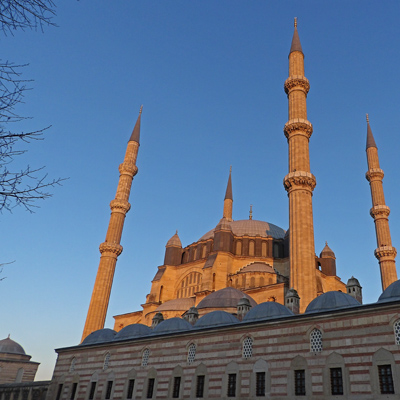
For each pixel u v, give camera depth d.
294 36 81.94
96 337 56.56
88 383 49.47
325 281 83.00
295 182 65.88
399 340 28.39
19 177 11.47
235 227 90.94
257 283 73.50
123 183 93.50
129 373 45.62
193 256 87.06
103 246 85.75
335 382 30.47
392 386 27.67
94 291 82.31
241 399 34.88
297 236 61.84
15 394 62.28
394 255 74.94
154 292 83.38
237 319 47.22
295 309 46.88
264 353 35.25
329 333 32.03
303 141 70.06
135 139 99.25
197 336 41.22
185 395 39.12
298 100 73.94
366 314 30.66
